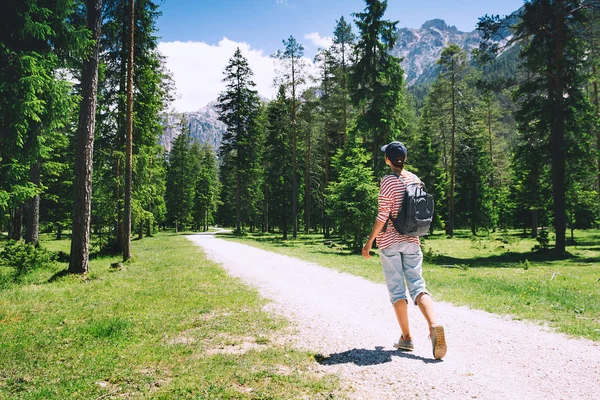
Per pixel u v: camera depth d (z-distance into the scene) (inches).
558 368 133.4
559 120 748.0
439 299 266.1
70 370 148.1
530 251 847.7
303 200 1846.7
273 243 1073.5
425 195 146.9
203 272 443.8
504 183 1835.6
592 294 291.1
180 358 158.1
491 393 114.1
